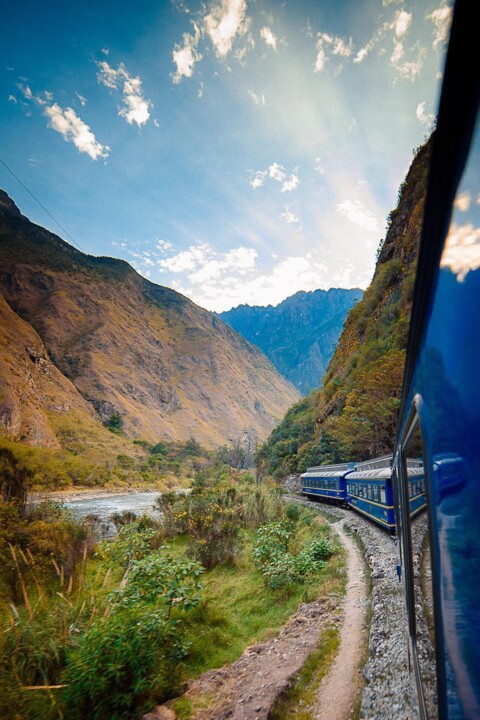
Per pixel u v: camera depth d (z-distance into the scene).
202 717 4.68
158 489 75.81
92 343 177.00
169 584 6.58
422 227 1.09
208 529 12.94
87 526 12.41
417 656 2.60
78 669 4.77
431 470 1.32
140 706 4.84
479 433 0.79
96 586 8.52
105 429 132.38
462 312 0.84
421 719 2.35
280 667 5.66
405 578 3.51
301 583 9.62
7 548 8.65
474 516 0.83
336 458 33.62
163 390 197.88
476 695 0.90
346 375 44.81
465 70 0.67
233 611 8.64
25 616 5.92
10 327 138.38
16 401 101.75
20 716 4.40
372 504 15.00
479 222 0.69
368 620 6.75
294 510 18.59
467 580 0.92
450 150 0.81
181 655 6.00
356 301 59.44
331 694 4.89
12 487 12.56
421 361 1.43
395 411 25.34
